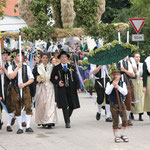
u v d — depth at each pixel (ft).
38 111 36.27
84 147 27.76
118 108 29.17
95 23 39.29
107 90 28.91
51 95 36.22
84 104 53.57
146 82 37.78
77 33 38.99
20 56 33.30
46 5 38.65
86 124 37.99
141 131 33.55
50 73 36.52
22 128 35.47
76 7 38.88
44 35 38.29
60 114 44.88
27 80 33.91
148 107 38.17
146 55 67.77
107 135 32.22
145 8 61.57
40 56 37.14
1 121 37.76
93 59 33.14
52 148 27.61
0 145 28.89
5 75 33.45
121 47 32.91
